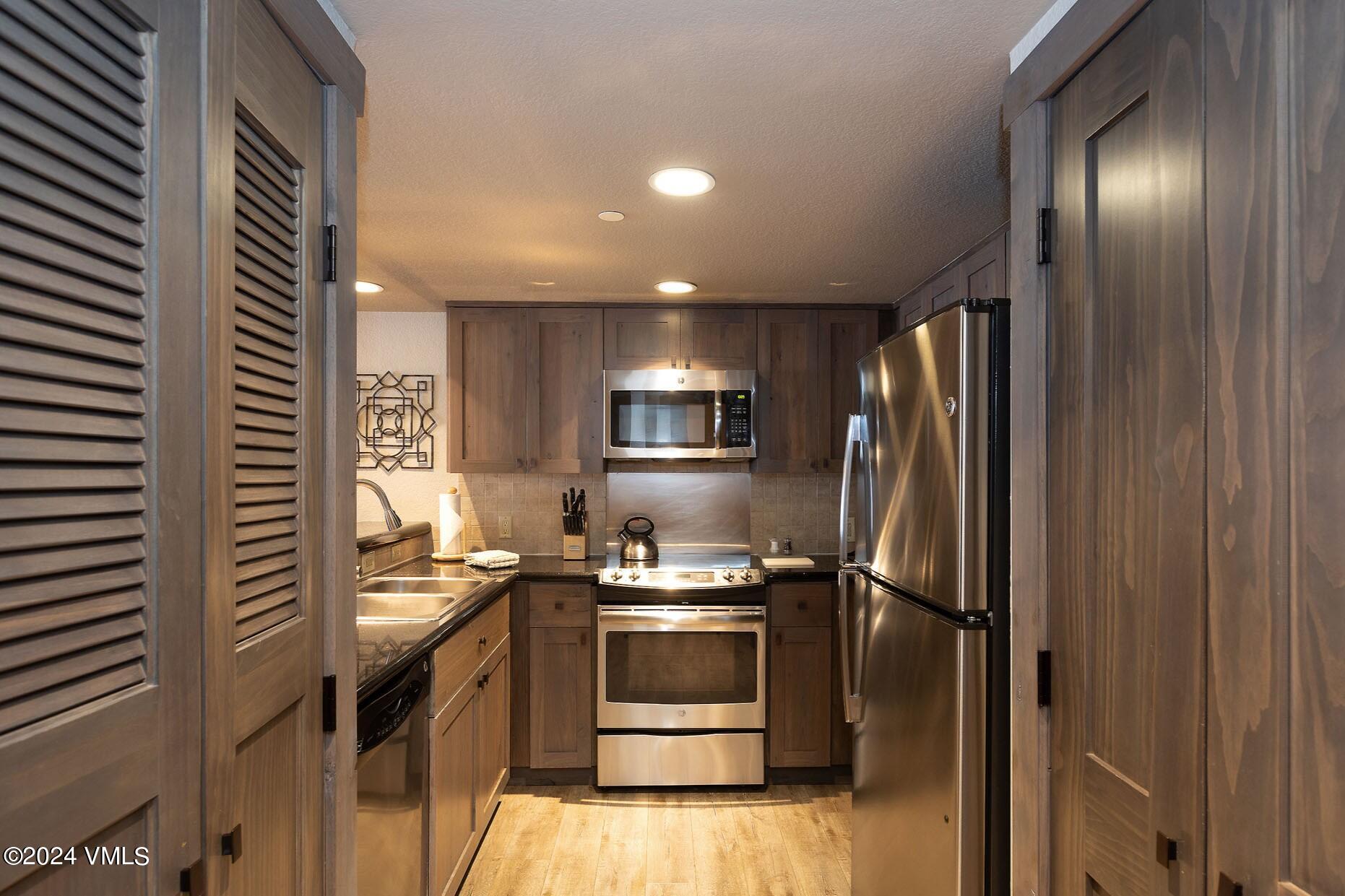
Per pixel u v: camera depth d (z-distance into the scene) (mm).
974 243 2758
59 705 657
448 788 2348
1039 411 1356
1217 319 924
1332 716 764
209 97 853
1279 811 825
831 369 3830
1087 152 1229
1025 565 1397
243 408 964
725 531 4125
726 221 2504
